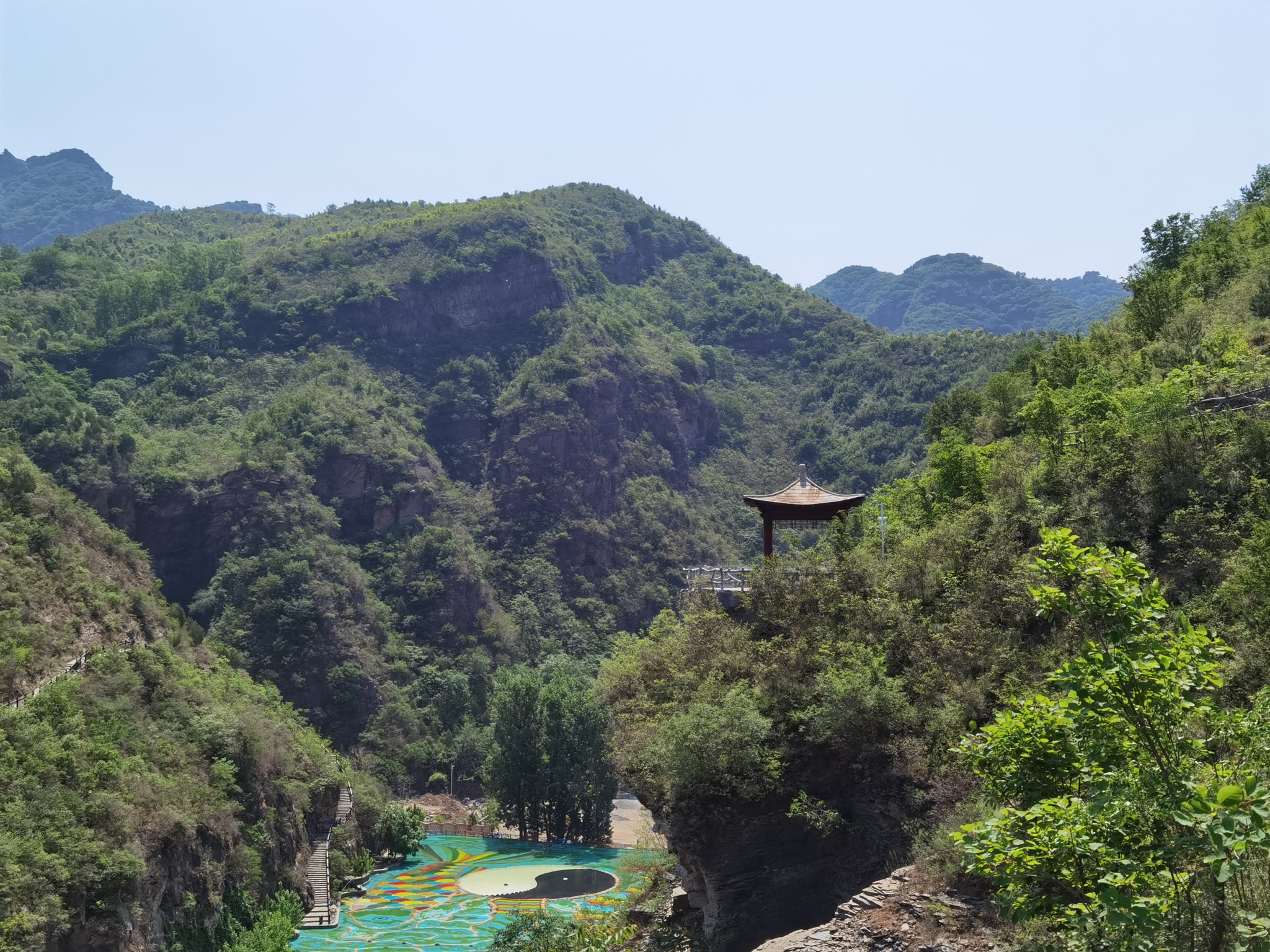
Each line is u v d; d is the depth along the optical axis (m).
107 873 36.25
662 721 26.72
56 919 32.88
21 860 33.31
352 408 142.12
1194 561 22.92
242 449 124.25
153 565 112.12
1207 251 46.12
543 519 143.75
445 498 140.88
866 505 42.34
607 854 74.56
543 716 82.88
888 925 18.45
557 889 62.56
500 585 135.38
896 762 23.25
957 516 29.12
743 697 25.00
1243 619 20.17
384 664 112.56
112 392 133.88
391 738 104.38
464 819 91.56
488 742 103.50
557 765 80.62
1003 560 26.44
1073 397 33.47
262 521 116.56
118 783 41.59
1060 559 12.80
